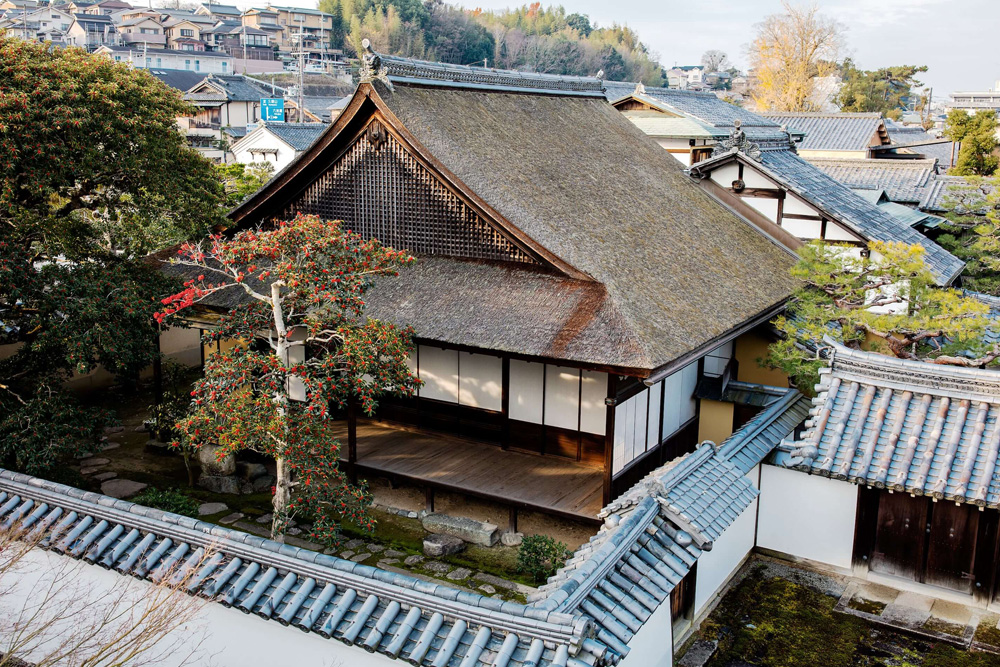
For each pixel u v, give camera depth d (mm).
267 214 15320
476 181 12766
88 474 14320
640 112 29781
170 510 12008
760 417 11133
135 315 12023
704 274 13789
